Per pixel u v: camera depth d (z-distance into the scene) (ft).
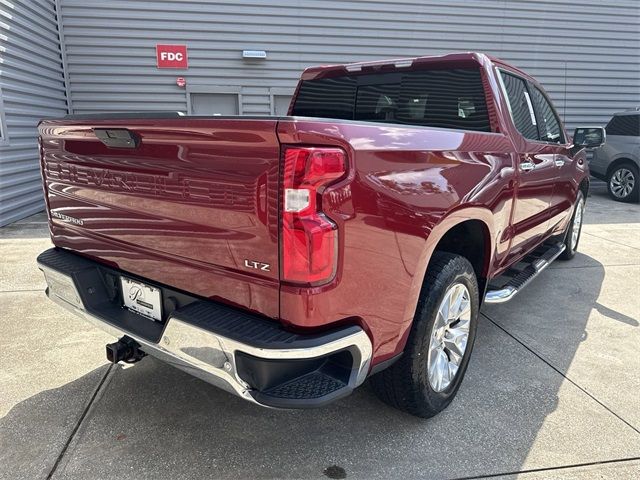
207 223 5.98
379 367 6.61
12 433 7.73
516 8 34.81
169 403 8.63
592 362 10.41
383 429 7.99
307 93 12.60
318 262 5.35
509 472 7.06
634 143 32.22
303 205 5.21
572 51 36.70
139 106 31.27
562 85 37.29
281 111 33.09
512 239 10.61
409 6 33.04
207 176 5.82
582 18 36.17
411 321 6.99
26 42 25.22
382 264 6.13
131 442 7.56
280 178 5.23
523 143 10.46
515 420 8.29
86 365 9.91
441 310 7.85
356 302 5.88
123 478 6.81
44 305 13.05
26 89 25.39
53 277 8.13
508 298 10.43
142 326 7.01
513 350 10.92
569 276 16.58
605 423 8.25
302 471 7.00
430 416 8.16
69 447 7.43
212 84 31.71
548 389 9.29
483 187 8.26
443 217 7.16
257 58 31.58
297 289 5.39
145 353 7.50
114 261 7.56
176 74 31.14
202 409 8.46
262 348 5.32
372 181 5.81
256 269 5.67
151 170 6.42
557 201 14.02
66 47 29.76
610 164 33.76
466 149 7.87
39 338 11.10
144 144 6.35
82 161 7.48
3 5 22.65
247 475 6.90
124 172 6.80
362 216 5.71
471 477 6.95
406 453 7.41
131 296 7.50
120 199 7.01
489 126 9.77
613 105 38.58
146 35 30.32
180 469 7.00
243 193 5.54
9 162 23.86
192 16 30.50
